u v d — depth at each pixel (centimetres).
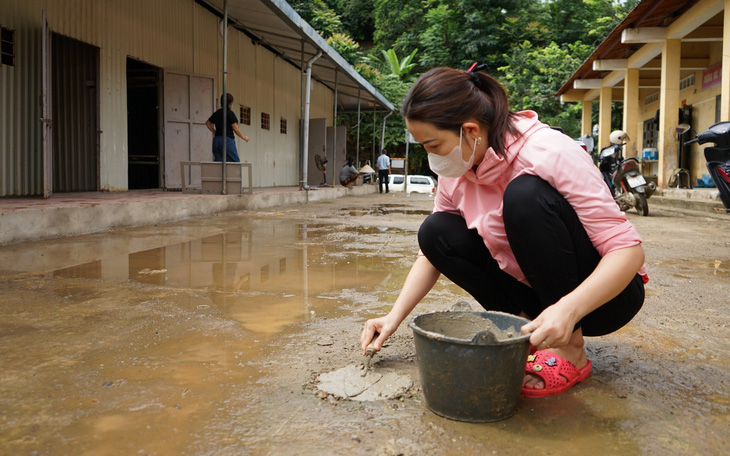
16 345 186
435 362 132
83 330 204
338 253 407
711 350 191
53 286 279
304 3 2562
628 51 1348
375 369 167
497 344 126
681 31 1067
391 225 631
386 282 303
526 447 122
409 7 3416
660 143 1158
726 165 654
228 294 269
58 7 719
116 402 142
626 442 125
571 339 155
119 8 841
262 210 841
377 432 128
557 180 140
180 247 424
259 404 142
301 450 119
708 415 139
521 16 3095
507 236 149
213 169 808
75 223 478
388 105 1902
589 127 1956
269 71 1406
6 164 652
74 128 855
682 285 304
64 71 853
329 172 1745
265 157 1409
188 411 137
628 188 815
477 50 3019
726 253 428
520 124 148
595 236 139
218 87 1131
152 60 930
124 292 269
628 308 154
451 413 134
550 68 2450
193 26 1041
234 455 117
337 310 240
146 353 180
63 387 151
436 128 138
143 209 577
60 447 119
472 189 162
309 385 155
